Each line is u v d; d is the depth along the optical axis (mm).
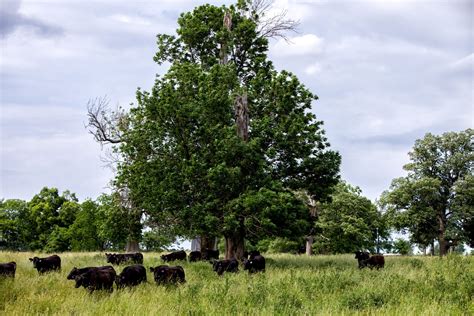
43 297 11336
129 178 25719
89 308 10477
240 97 24391
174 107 23156
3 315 9648
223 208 22234
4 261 21781
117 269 19375
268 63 31156
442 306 10383
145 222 30375
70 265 20594
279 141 24203
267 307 10445
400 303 10820
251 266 19609
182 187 22688
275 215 21781
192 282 15250
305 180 25469
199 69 25266
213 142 22797
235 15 31719
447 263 20250
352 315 9914
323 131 25438
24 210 70938
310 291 12617
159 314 9734
